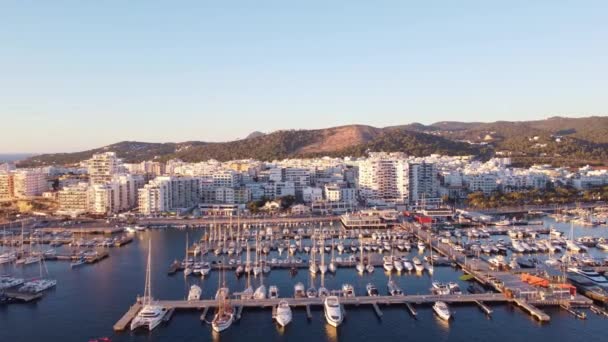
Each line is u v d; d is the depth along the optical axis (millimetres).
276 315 149750
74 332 143125
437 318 150875
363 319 151000
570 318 148875
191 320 150125
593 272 190125
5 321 151500
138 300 161125
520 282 176375
